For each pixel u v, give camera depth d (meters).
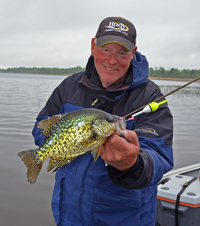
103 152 0.64
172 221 1.19
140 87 0.89
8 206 1.72
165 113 0.84
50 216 1.65
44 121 0.78
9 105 6.00
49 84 17.80
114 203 0.81
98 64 0.86
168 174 1.68
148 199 0.85
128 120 0.84
